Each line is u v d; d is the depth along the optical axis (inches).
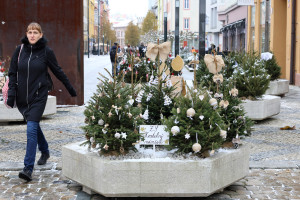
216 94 219.0
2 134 335.9
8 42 492.7
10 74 217.0
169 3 3046.3
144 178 175.5
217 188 181.9
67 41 498.6
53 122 390.6
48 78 223.0
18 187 203.3
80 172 191.3
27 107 215.6
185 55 1584.6
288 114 446.9
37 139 233.6
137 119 190.5
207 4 2539.4
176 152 184.7
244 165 201.8
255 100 392.8
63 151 202.1
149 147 201.0
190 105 186.9
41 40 217.0
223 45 1843.0
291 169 235.1
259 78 392.8
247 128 217.6
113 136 184.1
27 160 210.7
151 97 213.6
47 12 493.7
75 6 493.4
